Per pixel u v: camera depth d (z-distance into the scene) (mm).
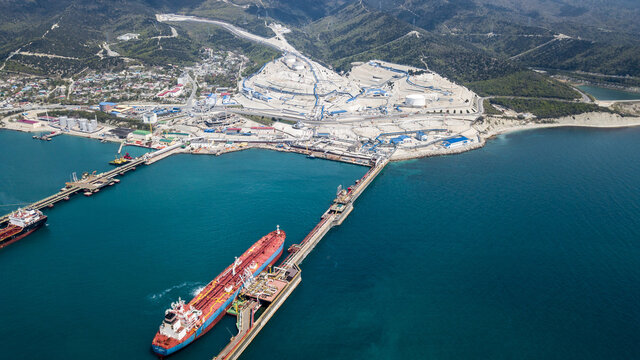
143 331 191625
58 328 192750
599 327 197750
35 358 178125
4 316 199375
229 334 193875
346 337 193375
